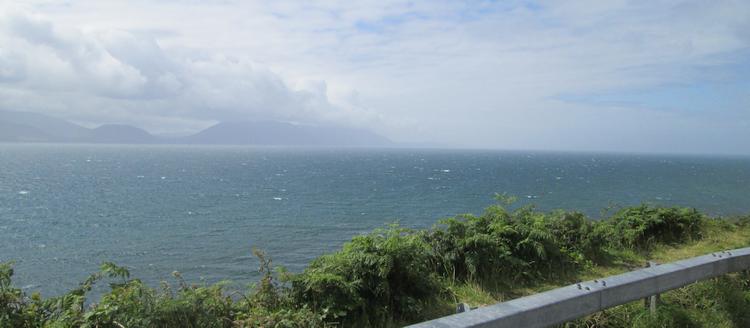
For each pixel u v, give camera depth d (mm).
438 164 140625
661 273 4988
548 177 79875
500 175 85812
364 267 5309
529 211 8422
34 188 57625
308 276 5113
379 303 5129
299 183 65812
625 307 5066
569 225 8516
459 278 6504
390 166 124938
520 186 60156
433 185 62188
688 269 5289
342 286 4875
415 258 5652
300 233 28375
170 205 41875
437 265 6594
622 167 127625
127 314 4109
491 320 3627
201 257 22938
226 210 38594
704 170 114062
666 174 92750
